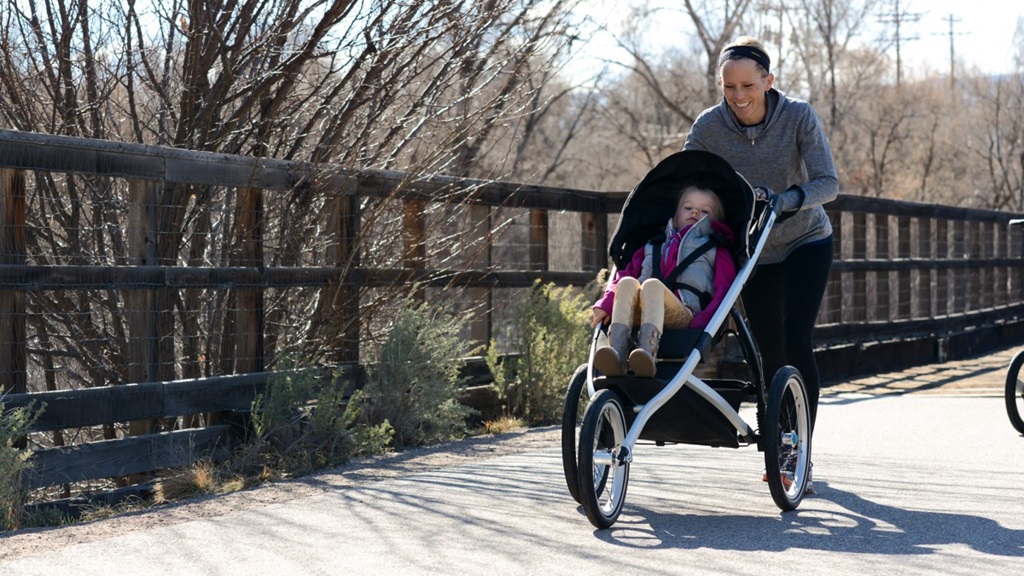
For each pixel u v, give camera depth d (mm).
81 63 11078
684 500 7379
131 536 6457
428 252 11852
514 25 11664
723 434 7020
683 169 7273
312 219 10898
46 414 8125
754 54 7512
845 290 25141
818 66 44844
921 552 5828
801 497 7168
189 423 10812
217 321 11062
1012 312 23922
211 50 10594
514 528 6500
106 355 11195
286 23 10797
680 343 6684
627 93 42688
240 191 10133
